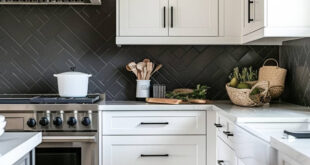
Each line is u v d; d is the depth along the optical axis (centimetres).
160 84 305
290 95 279
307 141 126
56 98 260
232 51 306
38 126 248
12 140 125
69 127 248
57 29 303
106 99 304
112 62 305
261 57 304
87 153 248
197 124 258
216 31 274
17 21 302
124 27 271
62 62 304
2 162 100
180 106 255
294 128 192
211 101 293
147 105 255
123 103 271
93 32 304
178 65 306
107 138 255
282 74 272
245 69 292
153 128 257
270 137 135
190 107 256
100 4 300
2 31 302
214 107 253
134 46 305
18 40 303
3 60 303
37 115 248
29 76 303
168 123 257
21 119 248
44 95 297
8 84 303
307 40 246
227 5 275
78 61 304
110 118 256
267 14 215
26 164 130
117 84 306
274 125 192
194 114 258
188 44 278
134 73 297
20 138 129
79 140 242
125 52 305
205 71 306
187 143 258
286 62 288
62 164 248
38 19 303
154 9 272
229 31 275
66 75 266
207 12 274
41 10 303
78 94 269
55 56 304
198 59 306
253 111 221
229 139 210
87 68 304
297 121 192
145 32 272
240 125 182
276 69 273
